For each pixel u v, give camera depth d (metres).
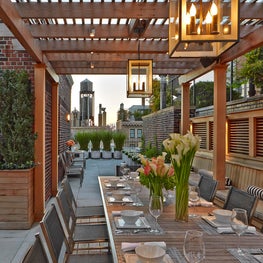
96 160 13.88
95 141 14.61
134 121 16.88
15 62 4.88
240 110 5.42
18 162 4.39
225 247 1.84
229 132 5.96
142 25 3.83
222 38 2.27
